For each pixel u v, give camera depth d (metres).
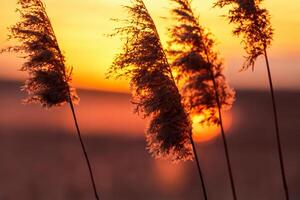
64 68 13.87
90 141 72.00
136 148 65.50
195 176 48.22
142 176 48.19
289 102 106.75
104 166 53.22
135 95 12.85
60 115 103.25
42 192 41.06
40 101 13.84
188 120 12.58
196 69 12.09
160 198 40.72
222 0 12.57
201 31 12.16
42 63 13.72
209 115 12.34
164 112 12.64
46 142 69.56
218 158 57.62
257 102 109.50
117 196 41.41
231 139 71.44
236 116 98.50
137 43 12.58
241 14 12.62
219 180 46.53
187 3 12.16
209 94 12.20
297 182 43.31
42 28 13.71
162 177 47.78
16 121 90.88
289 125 84.25
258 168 50.56
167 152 12.86
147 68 12.60
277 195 39.78
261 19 12.62
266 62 12.59
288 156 57.34
